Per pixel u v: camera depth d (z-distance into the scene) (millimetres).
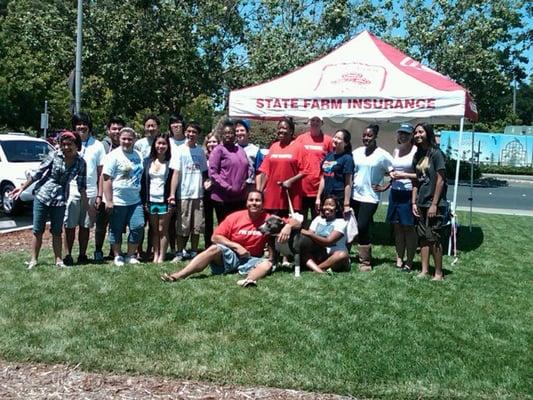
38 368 4754
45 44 21031
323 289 6949
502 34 29359
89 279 7199
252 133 25922
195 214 8273
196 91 21891
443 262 8977
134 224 8062
